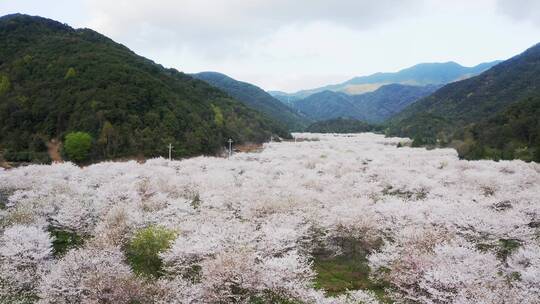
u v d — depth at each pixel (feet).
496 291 74.90
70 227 124.88
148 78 382.83
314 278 100.12
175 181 188.24
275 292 82.17
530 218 136.77
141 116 324.39
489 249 112.37
